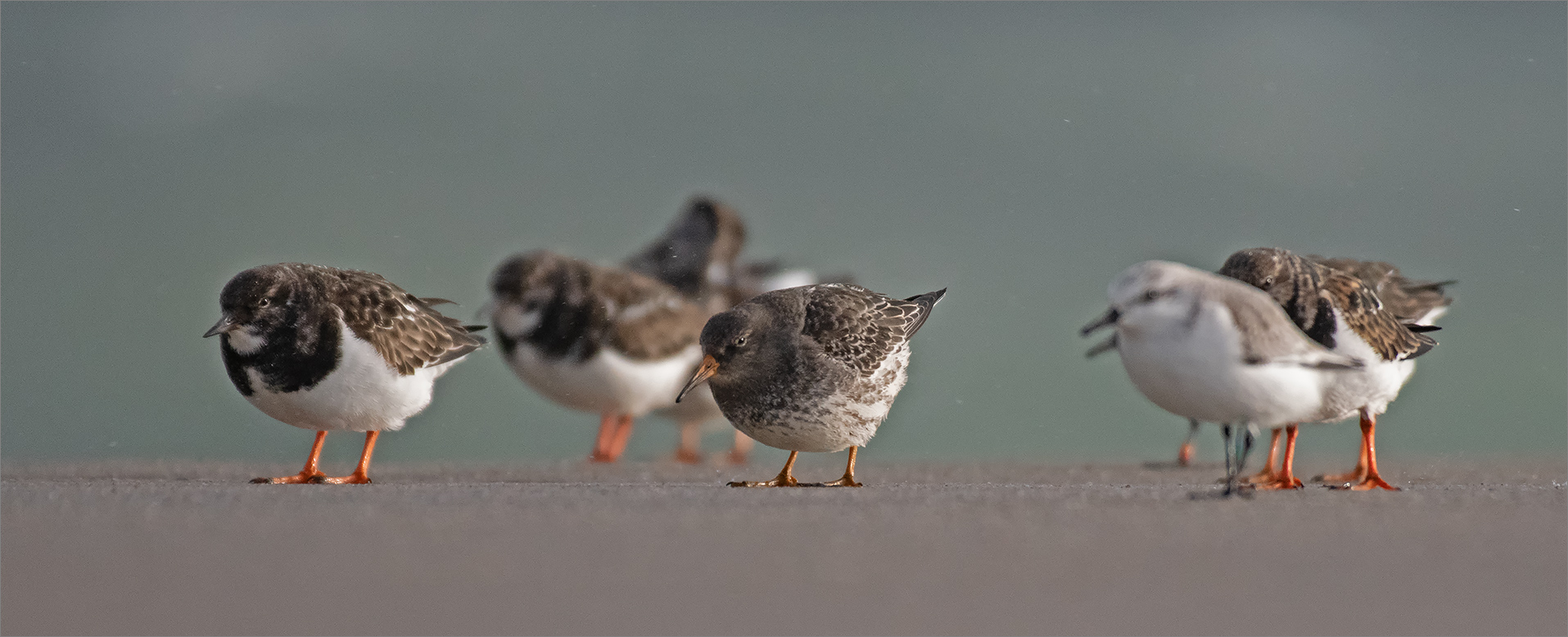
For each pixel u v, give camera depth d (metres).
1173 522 9.12
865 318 12.26
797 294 12.40
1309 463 16.31
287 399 12.34
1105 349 16.83
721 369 12.01
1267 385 10.31
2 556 7.84
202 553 7.94
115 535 8.49
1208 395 10.41
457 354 13.24
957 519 9.27
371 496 10.66
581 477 14.28
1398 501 10.45
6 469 14.70
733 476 14.80
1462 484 13.04
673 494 10.99
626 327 17.05
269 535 8.55
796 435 12.16
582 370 17.08
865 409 12.22
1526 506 10.11
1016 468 15.82
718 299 19.91
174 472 14.54
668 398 17.50
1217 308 10.28
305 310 12.16
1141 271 10.50
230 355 12.30
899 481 13.76
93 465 15.44
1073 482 13.58
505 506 9.95
